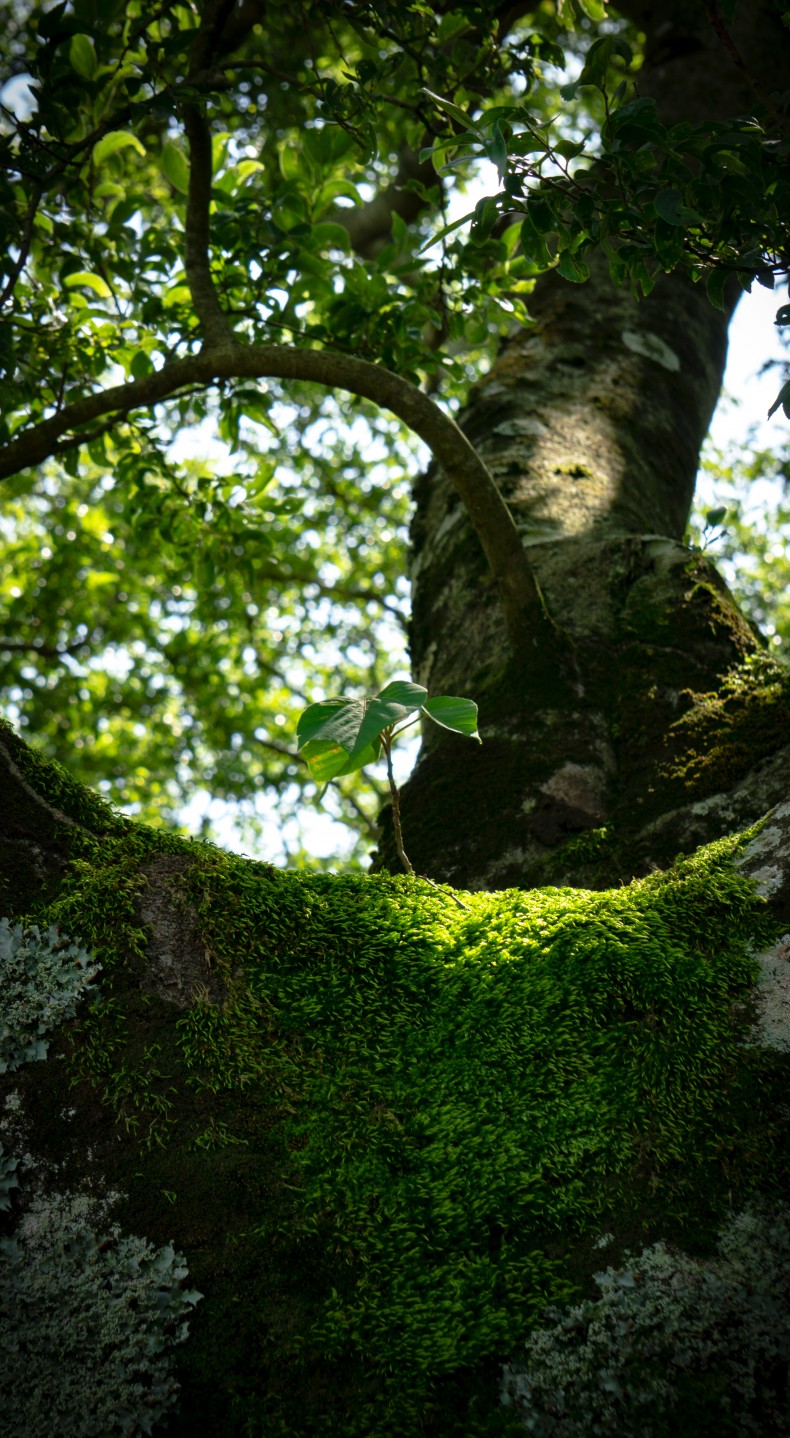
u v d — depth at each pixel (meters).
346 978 1.46
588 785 2.25
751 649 2.51
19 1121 1.26
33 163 2.80
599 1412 1.11
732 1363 1.12
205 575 4.09
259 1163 1.29
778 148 1.73
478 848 2.20
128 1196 1.24
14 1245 1.20
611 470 3.30
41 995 1.33
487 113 1.81
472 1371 1.16
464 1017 1.43
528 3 4.66
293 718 8.95
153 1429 1.13
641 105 1.74
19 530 8.88
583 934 1.48
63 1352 1.16
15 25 5.93
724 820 2.03
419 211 6.36
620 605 2.67
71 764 8.44
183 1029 1.35
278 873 1.58
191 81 2.74
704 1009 1.38
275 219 3.13
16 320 3.38
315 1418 1.13
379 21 2.95
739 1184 1.24
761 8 4.69
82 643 8.67
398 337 3.23
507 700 2.48
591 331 3.87
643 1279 1.19
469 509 2.54
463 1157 1.31
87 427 3.79
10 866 1.42
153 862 1.49
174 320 3.41
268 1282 1.21
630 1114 1.32
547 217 1.89
